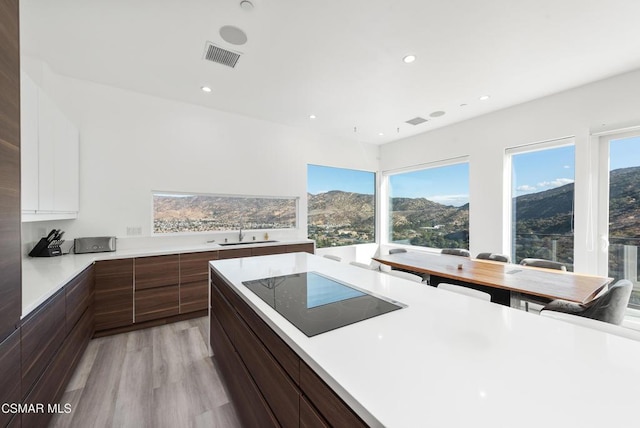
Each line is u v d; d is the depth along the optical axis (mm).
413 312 1197
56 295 1639
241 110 3830
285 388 1013
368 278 1831
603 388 673
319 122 4332
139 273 2840
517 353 846
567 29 2076
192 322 3066
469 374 732
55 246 2674
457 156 4309
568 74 2764
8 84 1093
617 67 2631
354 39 2223
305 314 1168
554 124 3238
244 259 2553
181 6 1866
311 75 2812
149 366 2152
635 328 2680
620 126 2748
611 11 1886
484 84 2994
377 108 3705
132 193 3248
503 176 3744
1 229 1038
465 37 2186
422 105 3602
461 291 1645
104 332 2686
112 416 1625
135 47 2352
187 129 3600
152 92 3264
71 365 1911
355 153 5410
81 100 2945
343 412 703
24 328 1244
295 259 2551
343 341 926
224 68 2688
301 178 4688
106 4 1845
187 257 3129
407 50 2367
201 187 3715
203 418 1616
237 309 1602
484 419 568
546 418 570
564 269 2686
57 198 2307
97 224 3045
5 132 1068
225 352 1862
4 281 1058
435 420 568
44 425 1464
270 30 2117
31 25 2053
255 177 4188
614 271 2875
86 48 2365
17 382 1173
